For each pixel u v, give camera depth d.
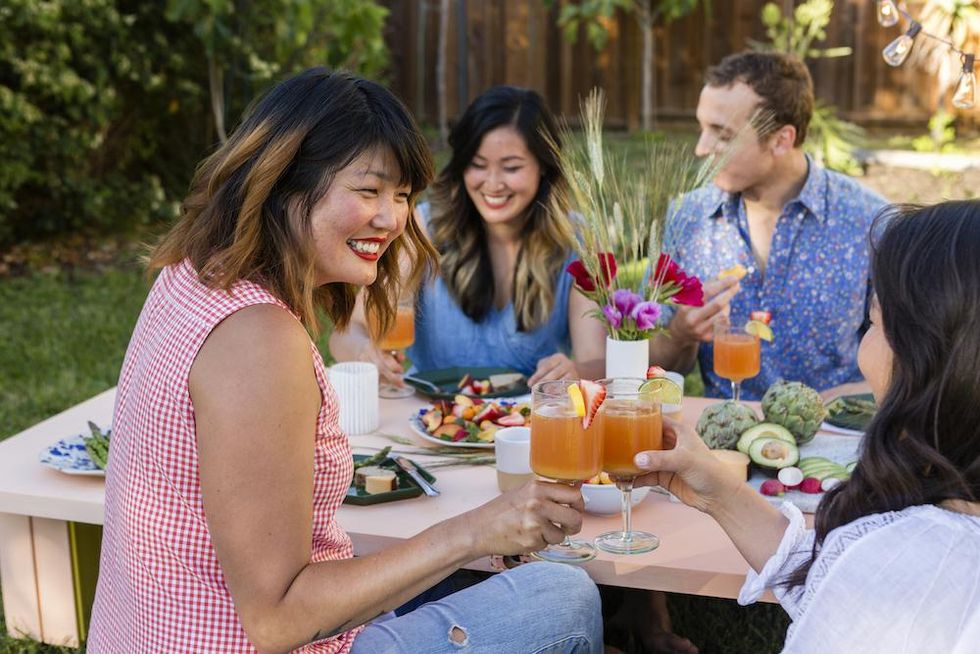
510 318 3.17
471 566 2.04
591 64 10.77
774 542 1.74
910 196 7.98
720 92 3.13
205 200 1.63
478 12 10.80
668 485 1.87
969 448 1.32
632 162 7.77
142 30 7.28
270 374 1.49
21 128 6.65
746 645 2.87
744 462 2.23
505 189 2.99
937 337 1.30
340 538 1.74
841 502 1.45
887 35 9.97
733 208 3.27
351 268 1.65
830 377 3.29
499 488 2.25
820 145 8.74
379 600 1.56
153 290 1.66
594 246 2.56
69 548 2.70
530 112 2.97
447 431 2.49
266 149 1.56
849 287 3.20
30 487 2.27
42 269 7.03
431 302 3.21
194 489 1.54
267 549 1.50
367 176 1.60
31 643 2.77
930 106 10.03
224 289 1.55
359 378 2.58
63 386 5.00
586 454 1.81
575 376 2.72
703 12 10.51
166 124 7.99
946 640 1.28
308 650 1.67
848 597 1.32
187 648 1.57
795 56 3.17
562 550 1.96
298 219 1.60
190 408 1.51
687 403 2.85
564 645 1.87
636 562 1.90
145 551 1.56
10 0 6.29
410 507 2.17
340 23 8.03
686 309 2.92
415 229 1.90
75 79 6.70
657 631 2.71
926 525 1.32
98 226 7.73
